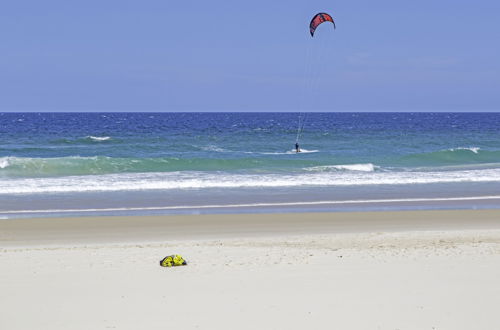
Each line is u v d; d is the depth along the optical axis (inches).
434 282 390.6
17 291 369.1
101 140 2087.8
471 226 689.0
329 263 440.8
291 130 3065.9
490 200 886.4
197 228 668.7
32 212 765.9
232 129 3218.5
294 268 425.1
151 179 1090.1
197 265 434.9
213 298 356.8
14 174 1178.6
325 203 850.8
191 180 1064.8
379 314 332.8
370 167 1325.0
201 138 2348.7
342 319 325.1
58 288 375.9
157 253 481.7
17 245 576.1
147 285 382.3
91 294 363.6
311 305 346.0
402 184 1061.1
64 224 683.4
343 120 5393.7
